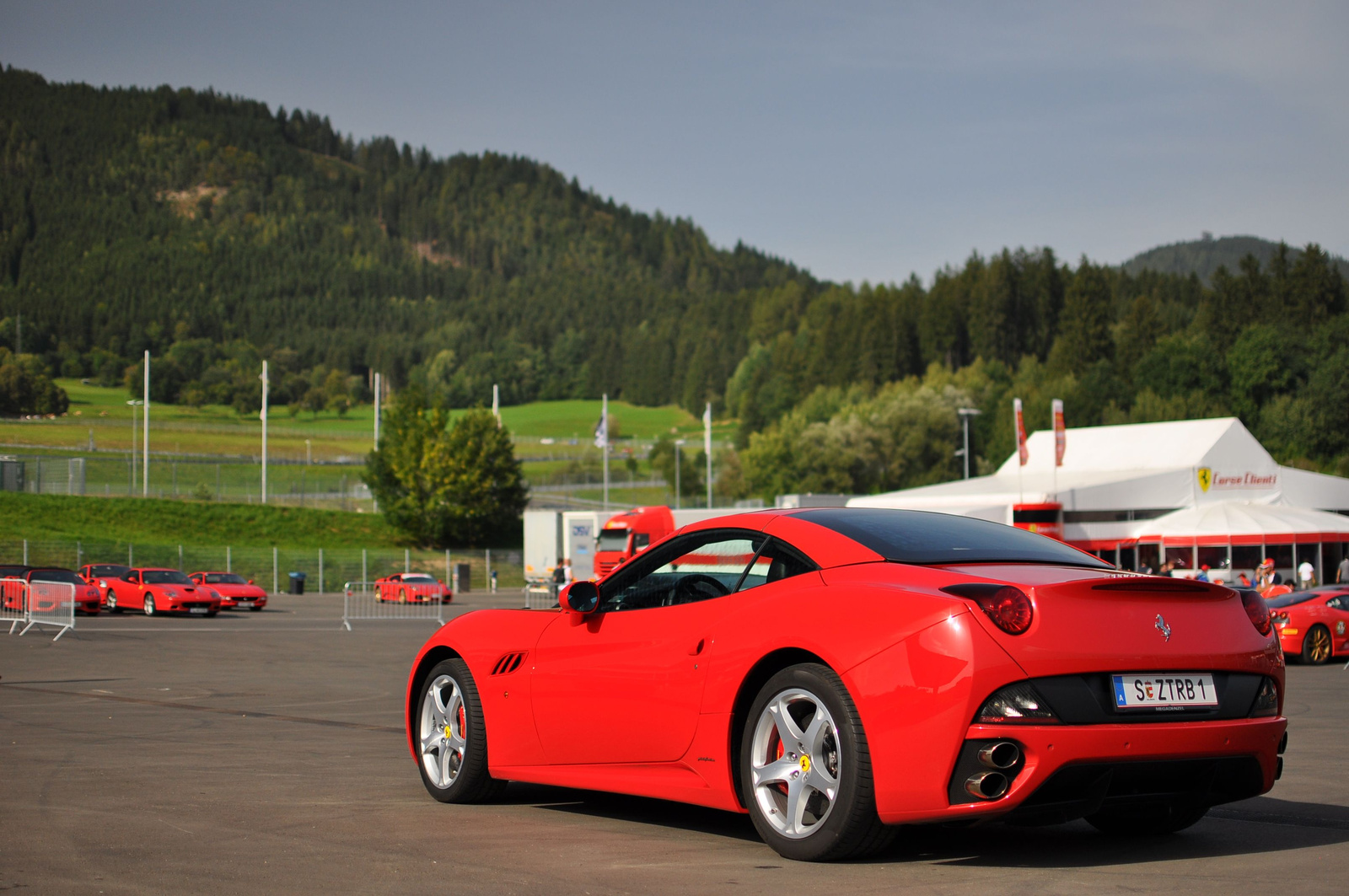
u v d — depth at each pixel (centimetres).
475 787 582
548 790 631
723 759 462
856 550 463
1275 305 12694
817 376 17938
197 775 686
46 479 7425
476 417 7462
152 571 3503
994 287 16838
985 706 395
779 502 4391
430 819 541
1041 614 404
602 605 545
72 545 5391
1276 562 4384
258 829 515
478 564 6481
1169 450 4938
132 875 421
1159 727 409
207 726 977
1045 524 4016
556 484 14138
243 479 11169
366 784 655
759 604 466
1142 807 444
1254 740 433
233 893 393
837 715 420
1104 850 465
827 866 428
